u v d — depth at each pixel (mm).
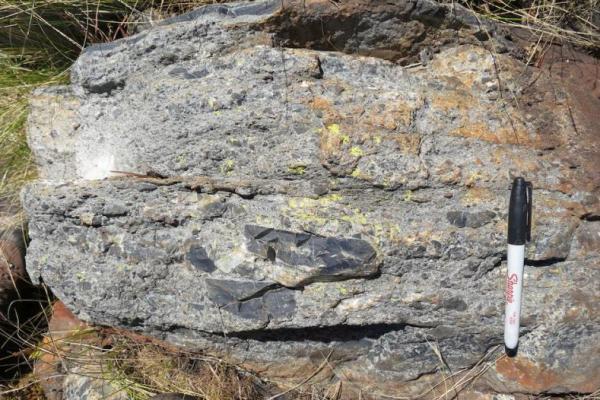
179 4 2301
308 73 1752
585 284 1790
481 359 1918
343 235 1741
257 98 1747
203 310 1895
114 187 1857
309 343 1996
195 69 1819
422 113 1764
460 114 1782
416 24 1834
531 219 1732
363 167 1699
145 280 1903
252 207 1796
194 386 2100
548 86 1885
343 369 2037
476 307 1805
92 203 1869
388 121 1723
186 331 2002
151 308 1938
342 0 1771
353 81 1797
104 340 2229
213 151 1790
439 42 1885
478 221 1736
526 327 1826
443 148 1745
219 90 1770
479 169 1738
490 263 1769
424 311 1817
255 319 1859
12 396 2256
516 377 1889
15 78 2512
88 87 1962
